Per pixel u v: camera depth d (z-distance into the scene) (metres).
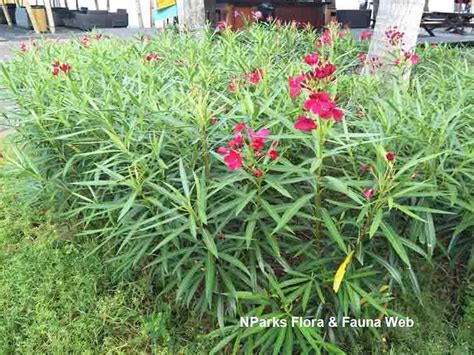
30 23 11.01
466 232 1.68
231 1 6.75
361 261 1.40
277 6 7.15
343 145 1.37
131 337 1.67
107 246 2.01
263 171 1.42
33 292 1.82
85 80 2.24
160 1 3.89
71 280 1.88
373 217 1.37
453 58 3.11
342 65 2.91
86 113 1.86
